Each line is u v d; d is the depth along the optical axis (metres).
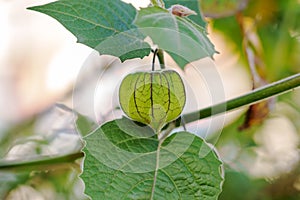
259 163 0.64
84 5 0.33
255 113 0.52
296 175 0.64
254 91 0.37
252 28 0.61
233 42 0.63
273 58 0.63
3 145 0.60
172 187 0.31
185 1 0.37
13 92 0.67
